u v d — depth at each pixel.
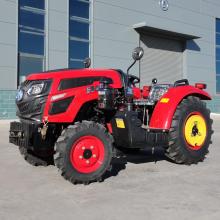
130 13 19.22
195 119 6.75
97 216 4.17
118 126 6.07
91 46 17.62
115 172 6.18
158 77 21.05
